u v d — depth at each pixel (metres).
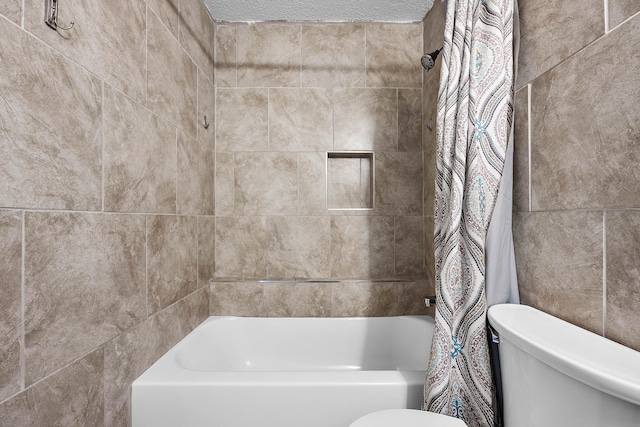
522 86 0.88
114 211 0.91
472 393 0.87
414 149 1.96
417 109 1.96
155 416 0.99
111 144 0.89
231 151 1.94
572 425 0.54
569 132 0.71
